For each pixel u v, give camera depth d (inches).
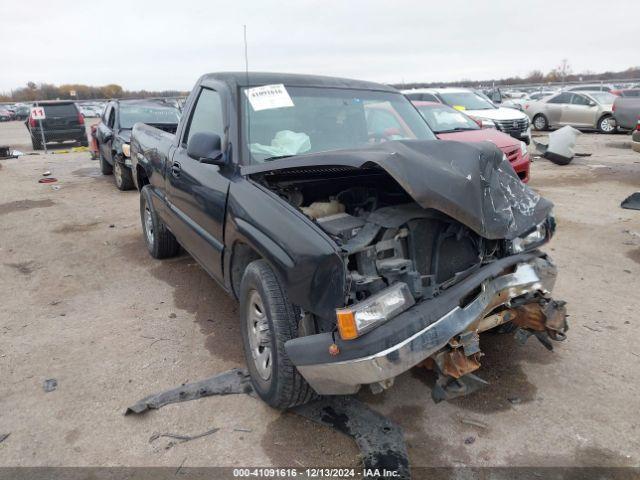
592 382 131.3
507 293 113.2
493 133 360.5
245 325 128.0
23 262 235.9
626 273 204.4
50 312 181.8
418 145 115.6
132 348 154.6
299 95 159.0
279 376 111.0
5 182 455.8
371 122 163.8
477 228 108.0
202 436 114.7
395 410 122.2
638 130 423.5
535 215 124.4
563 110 802.2
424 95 536.4
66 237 275.6
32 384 136.6
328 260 98.8
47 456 109.7
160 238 224.4
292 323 110.4
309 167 126.0
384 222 107.0
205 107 168.7
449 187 105.8
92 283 208.8
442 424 116.9
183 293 196.4
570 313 169.6
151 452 110.3
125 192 403.9
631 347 147.6
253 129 144.6
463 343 104.3
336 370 98.8
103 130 444.5
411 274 103.0
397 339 95.5
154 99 473.1
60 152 740.0
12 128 1467.8
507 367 139.0
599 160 506.3
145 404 124.2
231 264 136.6
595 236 252.1
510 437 112.2
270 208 116.1
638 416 118.0
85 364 145.9
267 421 118.9
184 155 171.6
